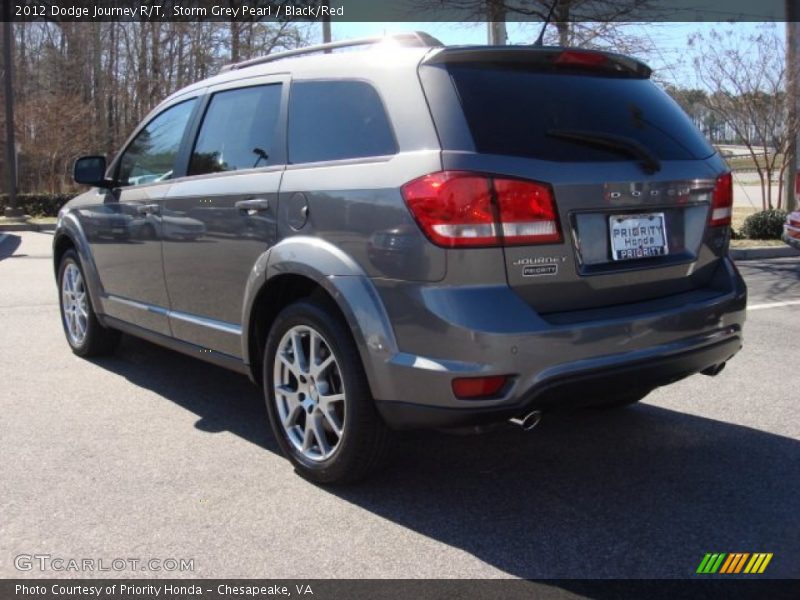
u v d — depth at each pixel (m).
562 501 3.63
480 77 3.45
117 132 27.66
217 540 3.27
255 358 4.19
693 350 3.57
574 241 3.30
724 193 3.93
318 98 3.89
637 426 4.61
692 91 15.23
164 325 4.93
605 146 3.49
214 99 4.70
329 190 3.58
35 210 23.69
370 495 3.69
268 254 3.87
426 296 3.17
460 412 3.15
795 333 6.96
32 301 8.72
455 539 3.27
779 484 3.78
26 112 26.08
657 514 3.49
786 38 14.62
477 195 3.12
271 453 4.21
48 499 3.65
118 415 4.82
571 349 3.20
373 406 3.48
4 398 5.15
